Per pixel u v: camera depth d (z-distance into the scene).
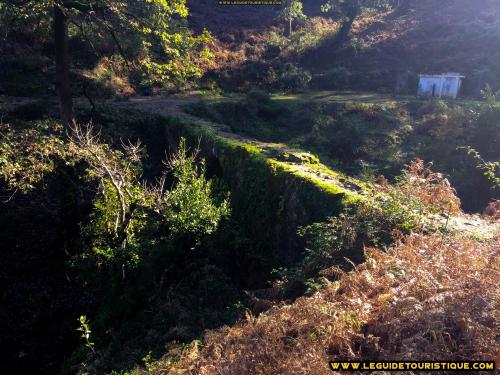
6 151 10.61
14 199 13.88
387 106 20.56
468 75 24.95
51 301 11.48
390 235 6.84
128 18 13.23
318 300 4.99
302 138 18.62
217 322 7.83
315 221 8.30
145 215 10.85
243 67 26.86
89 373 7.97
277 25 33.38
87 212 13.16
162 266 9.91
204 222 9.93
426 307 4.28
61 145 11.35
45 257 12.57
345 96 24.28
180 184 10.23
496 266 4.89
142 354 7.71
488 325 4.07
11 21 12.74
